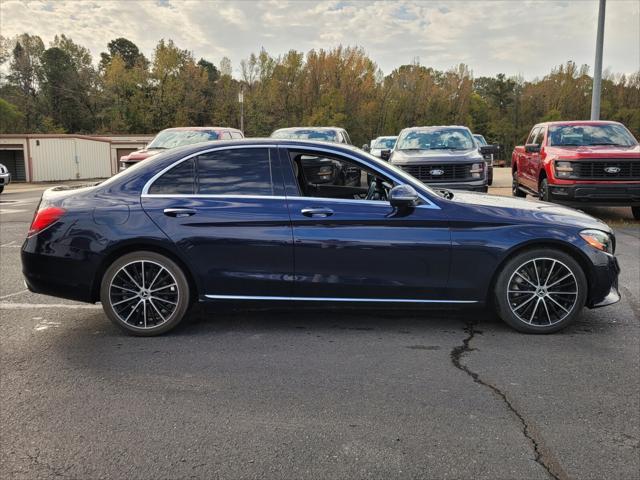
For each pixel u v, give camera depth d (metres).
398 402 3.31
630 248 8.24
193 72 67.38
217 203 4.43
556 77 81.12
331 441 2.87
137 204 4.44
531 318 4.52
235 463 2.67
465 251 4.40
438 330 4.64
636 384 3.56
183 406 3.28
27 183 40.09
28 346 4.33
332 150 4.61
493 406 3.25
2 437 2.93
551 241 4.41
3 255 8.15
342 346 4.28
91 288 4.46
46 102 72.19
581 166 10.00
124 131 65.56
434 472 2.59
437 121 74.25
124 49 104.81
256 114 65.75
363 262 4.41
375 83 74.12
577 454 2.74
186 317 5.05
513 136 79.50
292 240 4.39
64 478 2.56
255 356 4.08
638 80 78.62
